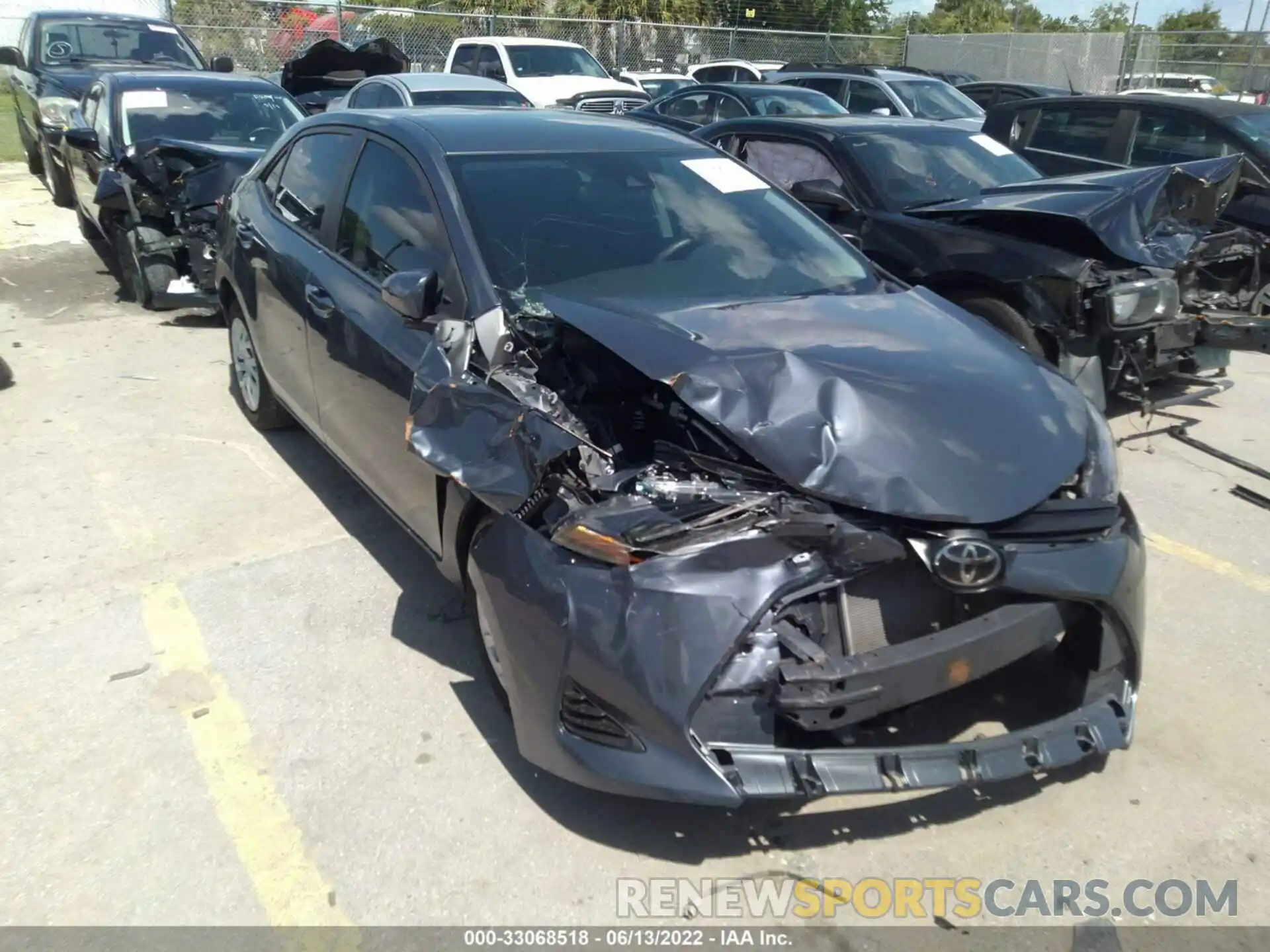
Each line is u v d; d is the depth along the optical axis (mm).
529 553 2795
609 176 4117
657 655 2531
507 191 3863
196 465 5324
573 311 3129
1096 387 5535
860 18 30609
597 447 3010
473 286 3506
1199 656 3797
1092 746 2820
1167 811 3016
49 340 7402
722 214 4160
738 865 2807
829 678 2516
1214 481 5402
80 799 3027
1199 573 4426
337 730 3330
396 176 4121
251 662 3684
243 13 20078
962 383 3072
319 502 4938
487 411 3021
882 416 2850
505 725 3359
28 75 12438
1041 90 15578
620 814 2977
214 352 7188
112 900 2686
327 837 2893
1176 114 8312
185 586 4180
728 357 2986
